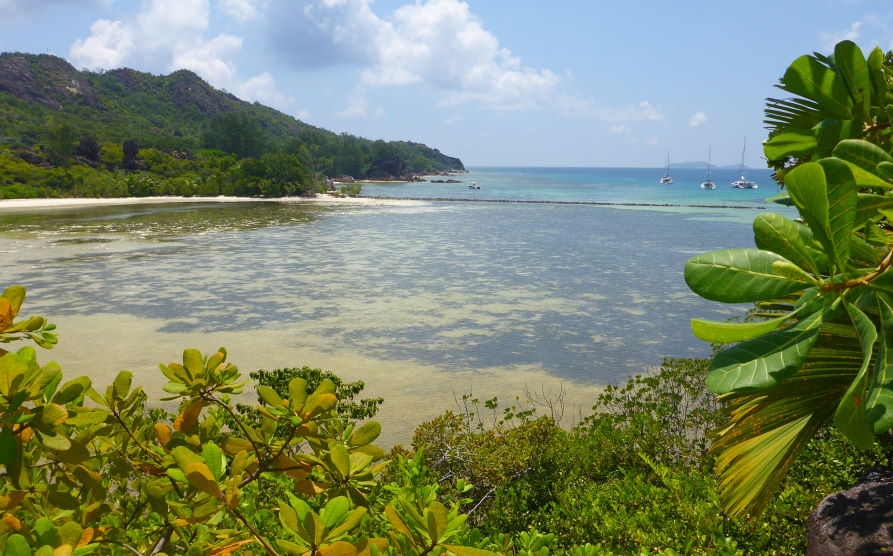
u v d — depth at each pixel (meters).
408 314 24.59
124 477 1.74
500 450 6.86
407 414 13.88
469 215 77.75
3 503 1.43
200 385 1.53
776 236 1.09
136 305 25.48
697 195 142.38
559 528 4.95
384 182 198.75
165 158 129.88
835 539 2.79
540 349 20.02
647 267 37.44
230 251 42.38
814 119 1.91
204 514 1.36
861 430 0.88
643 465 6.84
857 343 1.37
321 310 25.03
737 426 1.64
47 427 1.26
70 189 102.81
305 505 1.18
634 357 19.27
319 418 1.51
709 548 3.48
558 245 48.16
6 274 32.50
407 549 1.35
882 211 1.23
